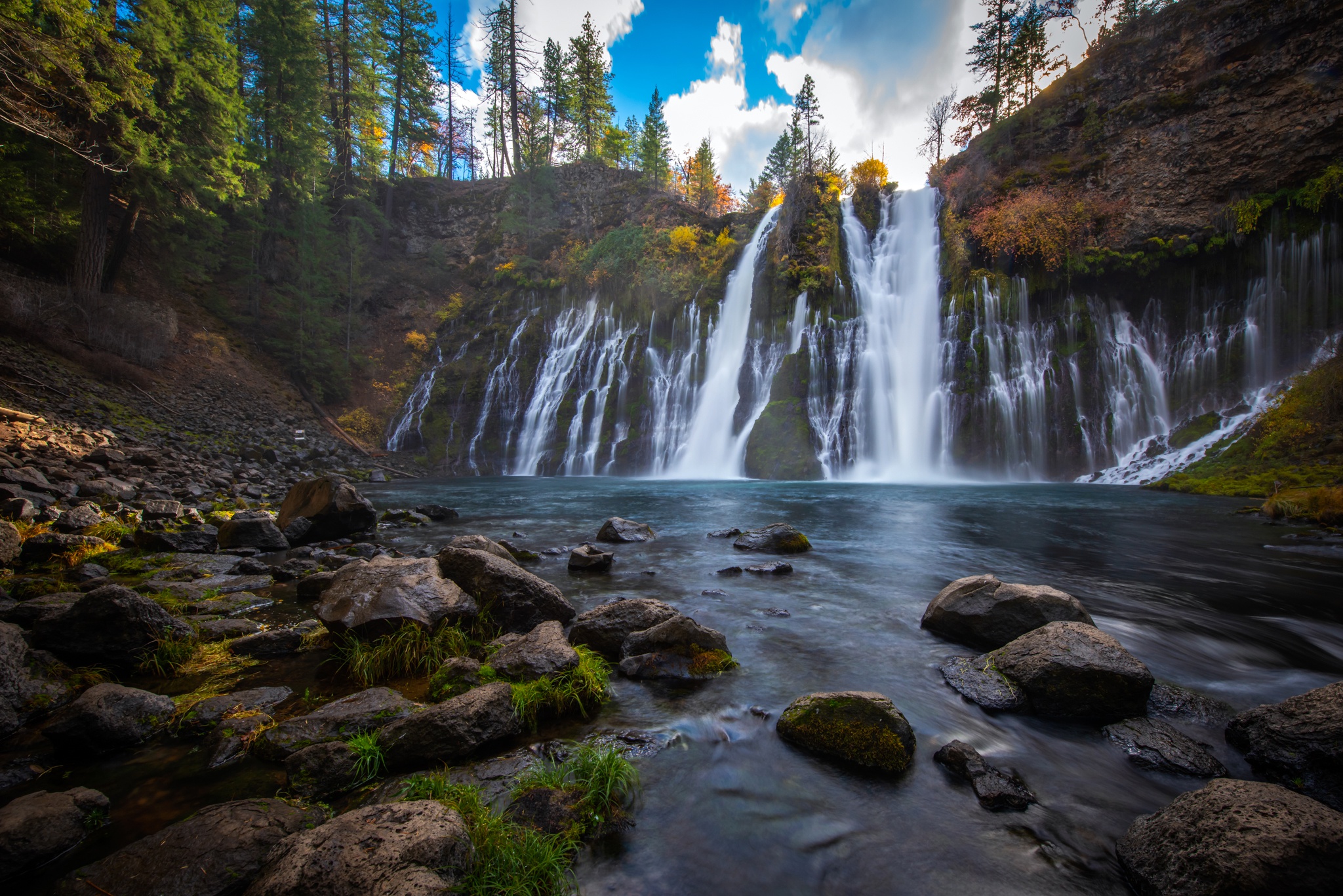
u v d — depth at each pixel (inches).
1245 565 378.0
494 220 2230.6
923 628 249.4
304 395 1454.2
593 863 111.1
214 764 143.9
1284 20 1083.9
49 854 108.3
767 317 1379.2
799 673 201.9
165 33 956.0
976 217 1318.9
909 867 111.7
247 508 559.8
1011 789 133.6
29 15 678.5
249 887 95.4
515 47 2546.8
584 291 1732.3
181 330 1267.2
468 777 137.9
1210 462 904.9
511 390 1617.9
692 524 559.8
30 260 1024.9
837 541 460.8
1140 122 1234.6
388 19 2274.9
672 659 202.7
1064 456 1105.4
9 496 403.9
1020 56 1795.0
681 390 1469.0
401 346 1791.3
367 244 1972.2
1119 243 1178.0
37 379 785.6
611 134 2578.7
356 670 198.8
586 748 144.4
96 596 201.2
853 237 1494.8
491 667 186.7
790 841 118.3
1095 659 175.8
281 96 1525.6
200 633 231.3
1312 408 850.8
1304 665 215.6
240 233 1524.4
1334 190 976.9
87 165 964.6
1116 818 128.1
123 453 645.3
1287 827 101.7
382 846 99.0
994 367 1173.7
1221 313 1083.9
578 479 1230.3
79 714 148.3
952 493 853.8
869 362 1238.9
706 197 2856.8
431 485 1056.2
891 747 145.0
